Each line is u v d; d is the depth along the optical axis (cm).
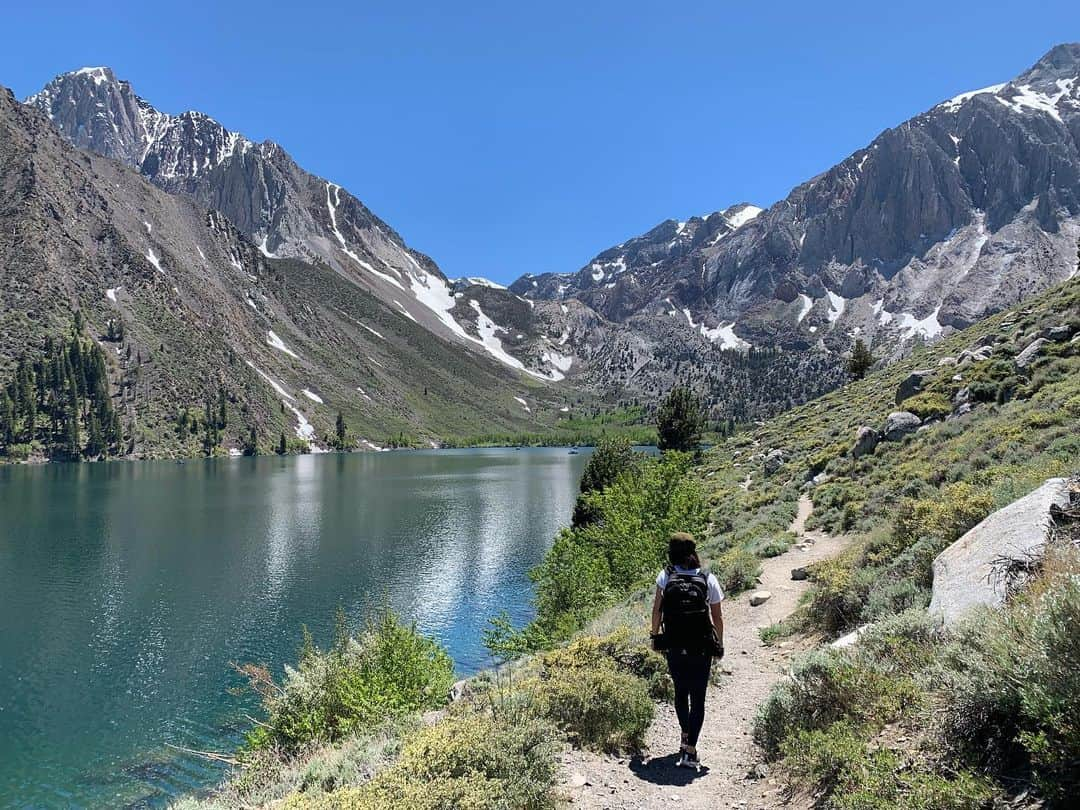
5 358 16088
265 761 1148
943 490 1534
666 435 6091
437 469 14225
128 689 2578
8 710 2391
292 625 3341
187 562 4728
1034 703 413
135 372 18688
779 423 5784
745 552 2034
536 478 11788
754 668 1080
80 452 15262
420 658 1655
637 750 760
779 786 614
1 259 18862
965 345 4272
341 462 16750
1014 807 407
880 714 612
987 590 698
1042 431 1772
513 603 3756
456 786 570
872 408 4059
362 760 821
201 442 18138
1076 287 3594
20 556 4891
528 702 805
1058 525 730
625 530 2778
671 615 707
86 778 1936
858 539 1662
